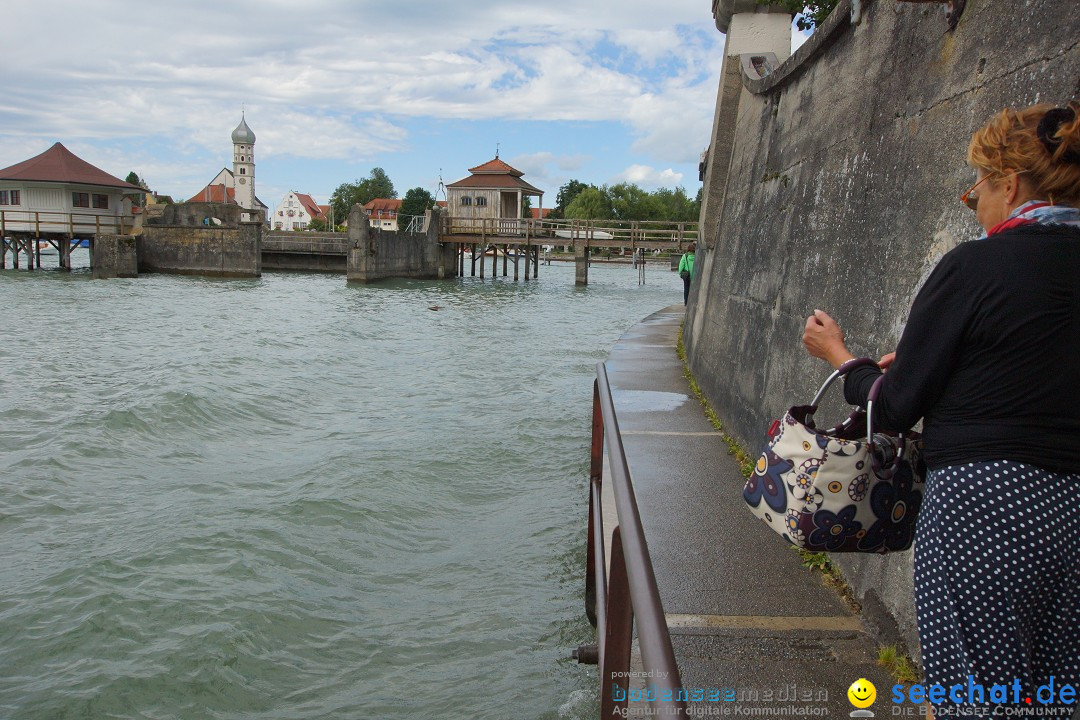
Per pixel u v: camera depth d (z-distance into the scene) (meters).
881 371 2.03
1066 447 1.67
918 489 2.10
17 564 6.07
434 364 15.96
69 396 12.29
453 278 56.25
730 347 7.91
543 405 11.77
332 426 10.56
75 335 20.06
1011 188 1.83
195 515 7.07
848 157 5.22
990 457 1.69
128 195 53.97
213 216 47.34
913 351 1.80
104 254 44.16
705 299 10.97
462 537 6.65
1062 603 1.71
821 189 5.76
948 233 3.55
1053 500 1.65
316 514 7.11
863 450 2.04
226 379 13.54
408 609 5.40
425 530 6.81
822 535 2.07
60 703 4.37
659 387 9.76
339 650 4.89
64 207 49.84
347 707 4.29
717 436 7.20
